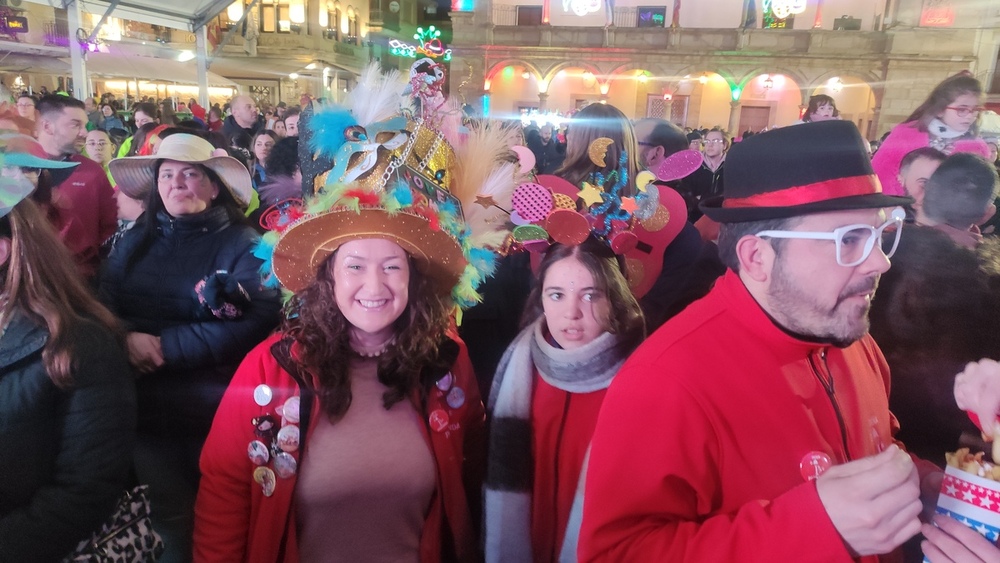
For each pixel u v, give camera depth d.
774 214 0.87
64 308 1.12
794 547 0.79
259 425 1.19
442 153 1.29
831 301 0.88
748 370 0.92
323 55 15.99
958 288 1.16
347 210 1.10
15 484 1.08
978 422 0.88
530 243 1.28
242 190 1.86
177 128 1.82
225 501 1.24
